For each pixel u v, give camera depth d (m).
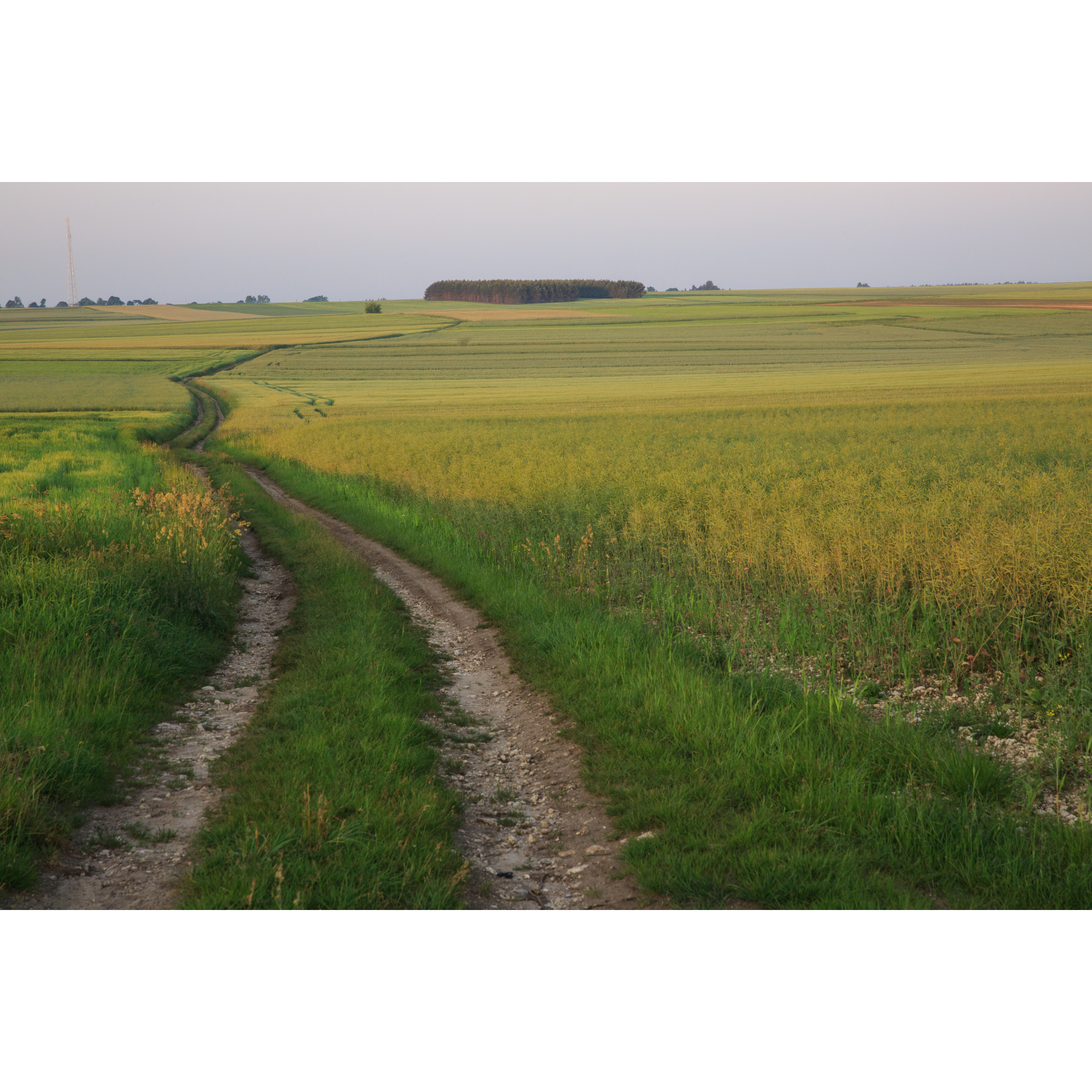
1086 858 4.87
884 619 9.52
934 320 149.25
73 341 141.62
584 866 5.33
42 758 5.98
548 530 15.77
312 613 11.36
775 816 5.54
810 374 86.25
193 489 20.36
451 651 10.23
